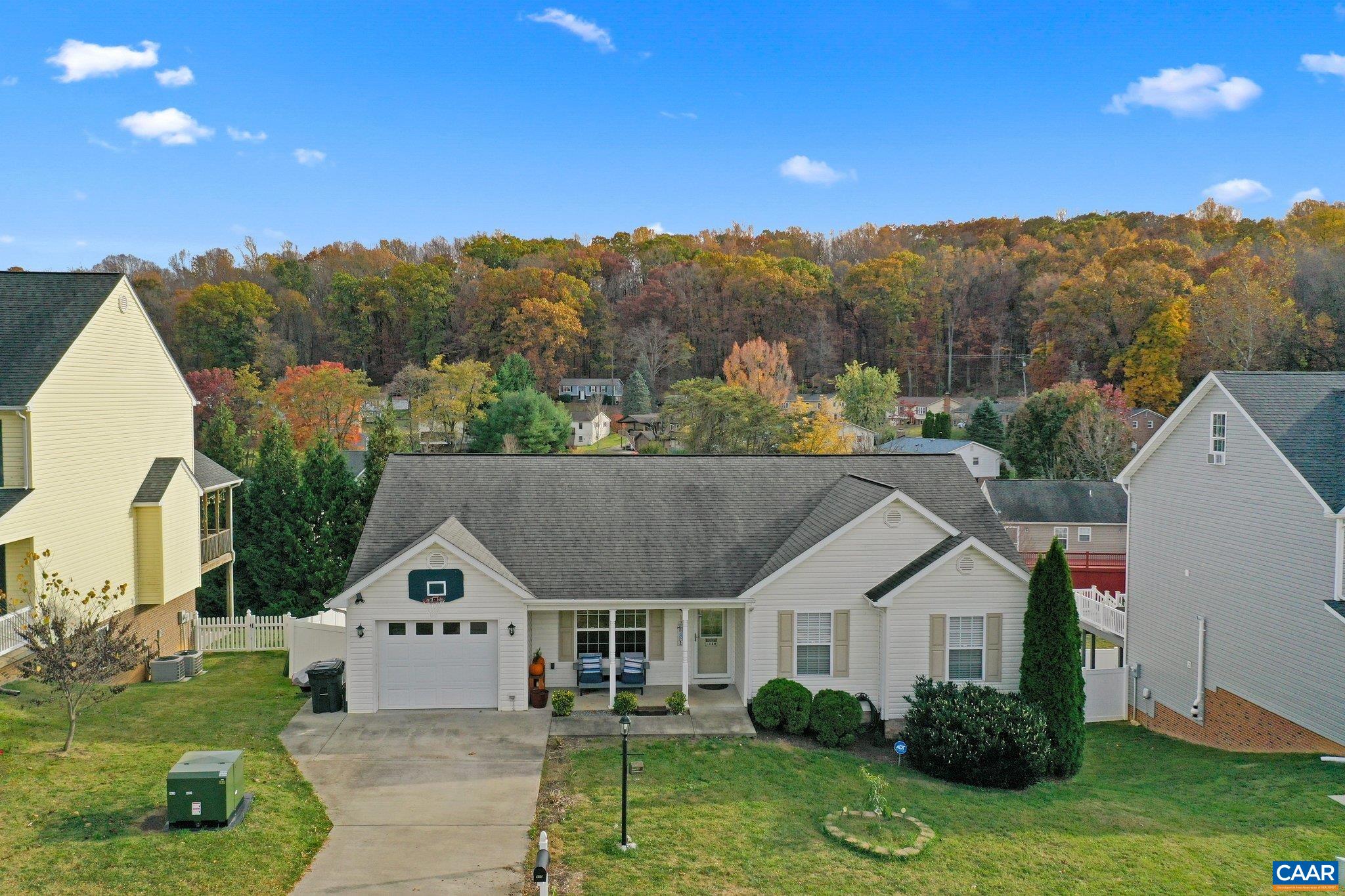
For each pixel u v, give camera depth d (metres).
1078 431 62.09
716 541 20.27
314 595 35.72
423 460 21.72
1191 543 21.67
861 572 18.81
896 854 12.20
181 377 25.58
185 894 10.34
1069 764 16.56
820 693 17.91
